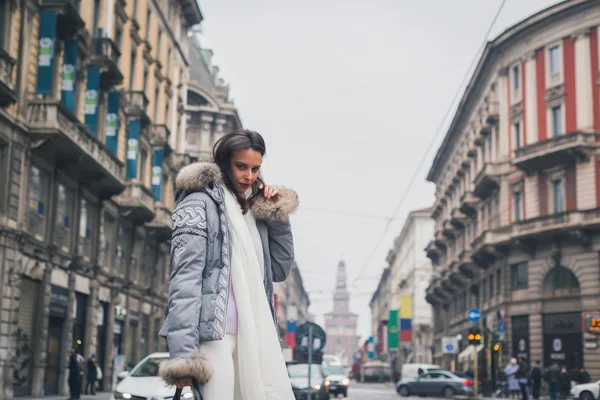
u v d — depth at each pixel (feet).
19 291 72.23
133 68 116.88
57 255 83.82
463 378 127.24
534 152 127.85
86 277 95.09
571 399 109.09
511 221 140.05
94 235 97.66
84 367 94.99
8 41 70.95
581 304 121.70
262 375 9.16
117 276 107.86
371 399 110.52
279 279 10.42
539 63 132.36
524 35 134.92
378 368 265.54
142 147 120.16
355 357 334.03
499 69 144.36
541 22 130.00
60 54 82.02
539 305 128.57
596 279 119.96
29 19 74.74
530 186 132.87
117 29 106.11
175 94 144.25
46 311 80.48
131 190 110.93
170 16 142.10
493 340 128.47
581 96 123.65
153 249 132.67
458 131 191.83
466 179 180.45
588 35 123.85
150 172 126.41
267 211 9.89
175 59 144.25
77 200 90.22
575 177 123.95
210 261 9.08
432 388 126.62
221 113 184.24
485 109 157.79
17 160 72.23
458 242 187.62
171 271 9.07
